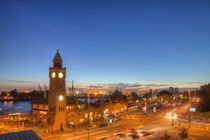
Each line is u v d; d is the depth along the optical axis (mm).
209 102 116688
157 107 166375
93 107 99875
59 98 75688
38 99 94875
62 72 78125
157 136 60219
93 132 68688
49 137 62625
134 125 81625
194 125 78875
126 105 144250
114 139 56000
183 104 190000
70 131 71500
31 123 89125
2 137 39125
